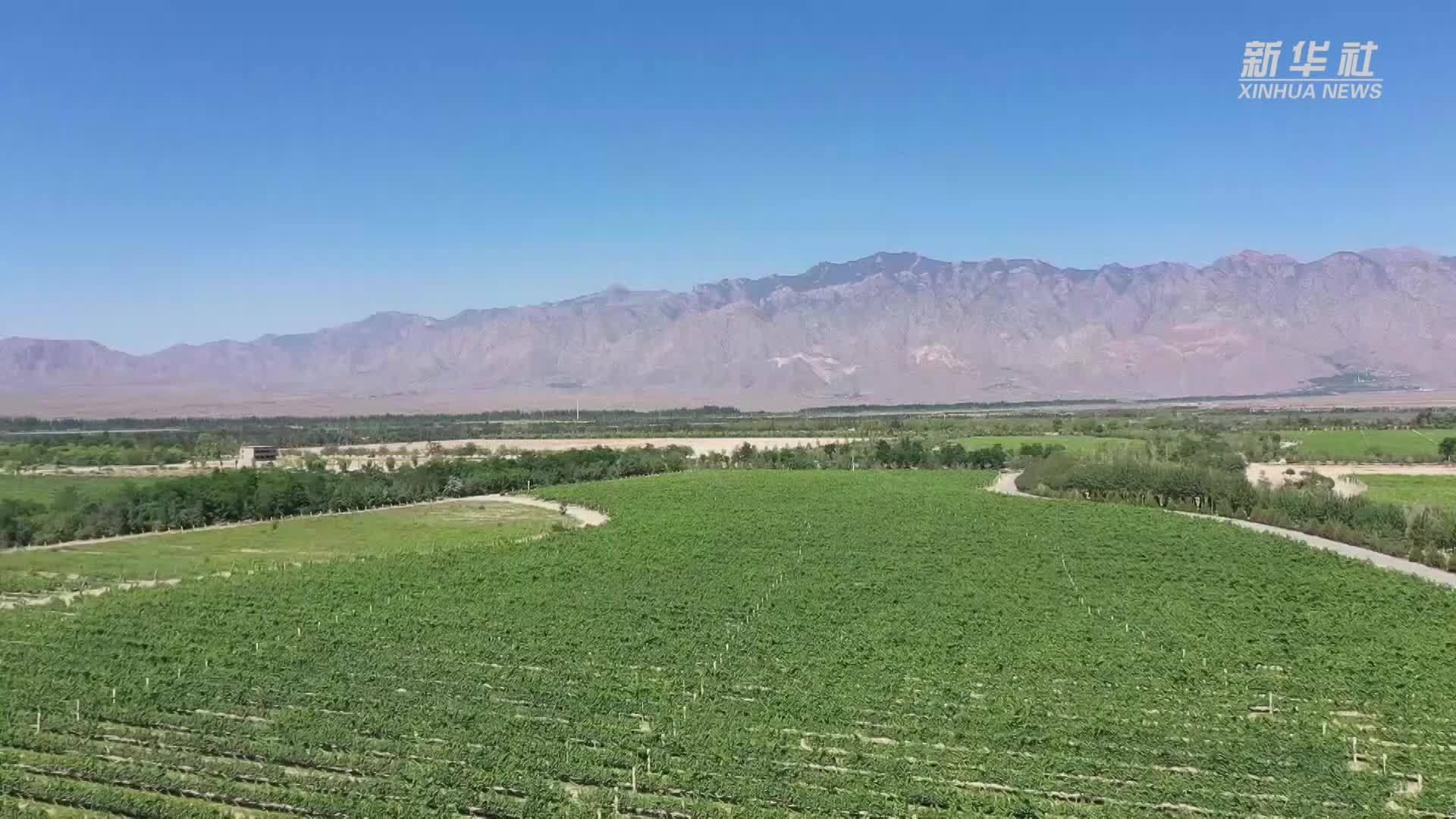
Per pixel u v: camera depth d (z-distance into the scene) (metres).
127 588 69.69
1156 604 61.38
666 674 47.12
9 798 34.22
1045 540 83.94
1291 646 51.88
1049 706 42.16
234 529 104.44
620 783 34.41
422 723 39.72
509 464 143.88
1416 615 58.31
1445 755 36.91
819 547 81.94
